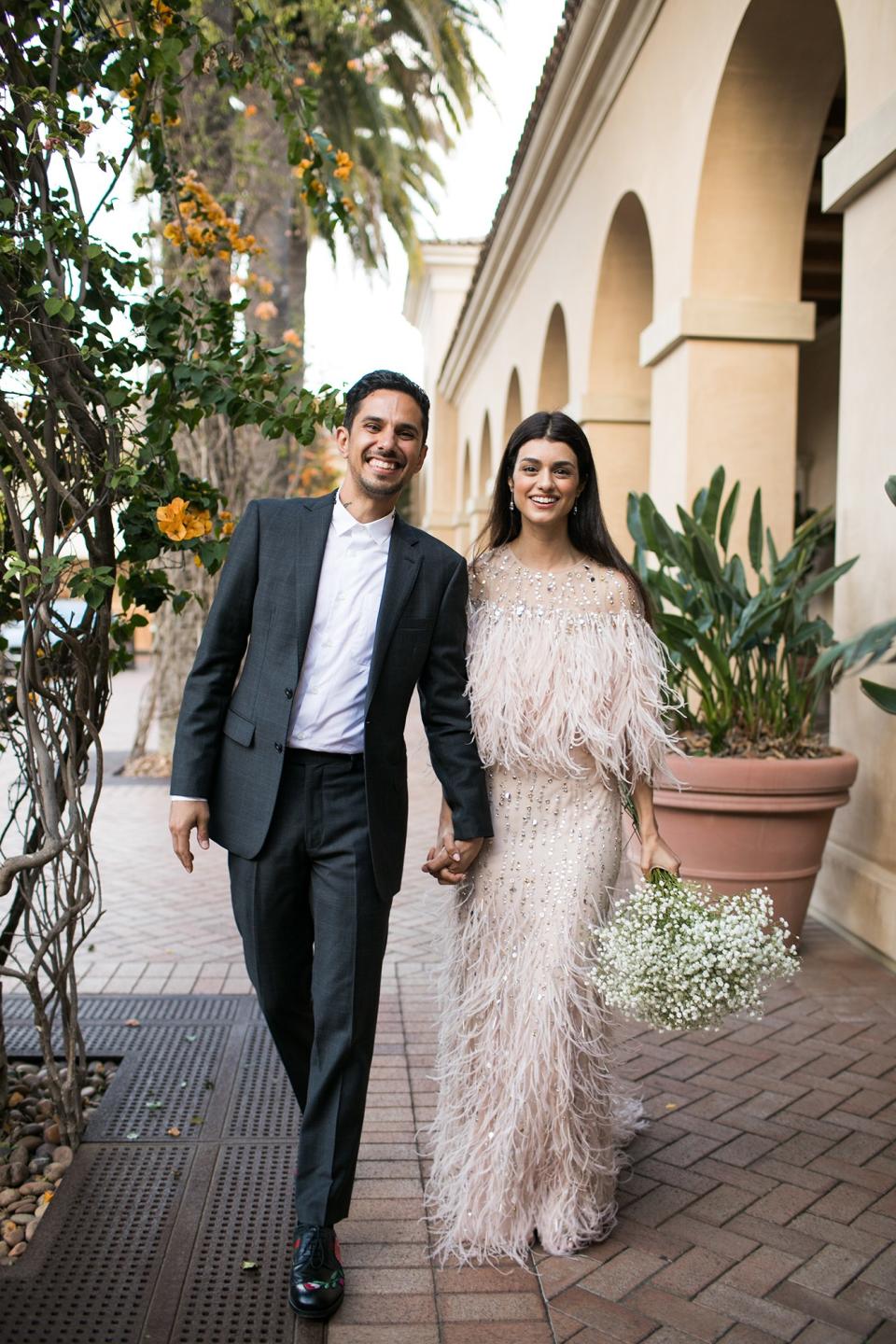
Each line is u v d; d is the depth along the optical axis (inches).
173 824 82.6
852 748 177.3
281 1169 98.7
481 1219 87.7
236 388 110.6
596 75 309.7
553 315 414.6
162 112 115.6
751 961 79.4
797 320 235.9
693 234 235.6
